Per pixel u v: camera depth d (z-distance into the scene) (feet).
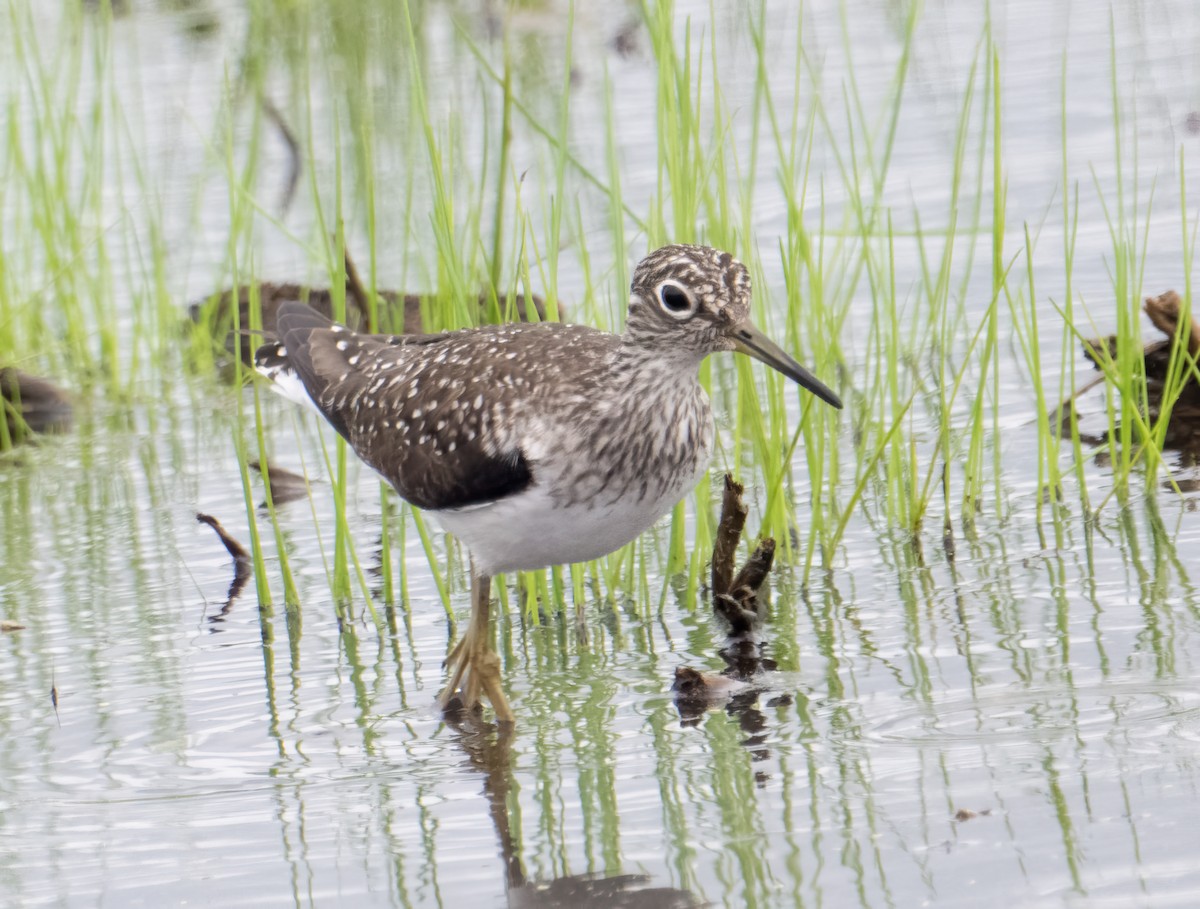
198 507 66.03
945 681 47.29
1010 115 93.66
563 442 45.68
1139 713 43.73
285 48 111.86
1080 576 54.19
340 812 42.09
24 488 68.74
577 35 115.55
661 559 60.39
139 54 113.91
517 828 40.50
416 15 108.37
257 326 69.15
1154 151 86.74
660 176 57.06
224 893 37.99
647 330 45.55
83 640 54.39
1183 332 61.05
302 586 58.70
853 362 73.31
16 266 87.45
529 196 86.58
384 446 50.34
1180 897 34.37
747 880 36.83
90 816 42.32
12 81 95.09
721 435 68.90
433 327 65.46
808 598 55.11
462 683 49.75
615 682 49.93
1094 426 66.69
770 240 82.23
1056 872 35.86
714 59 58.44
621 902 36.42
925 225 82.02
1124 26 105.81
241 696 49.90
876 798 40.32
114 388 78.02
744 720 46.09
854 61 103.35
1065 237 60.54
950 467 63.87
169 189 93.81
